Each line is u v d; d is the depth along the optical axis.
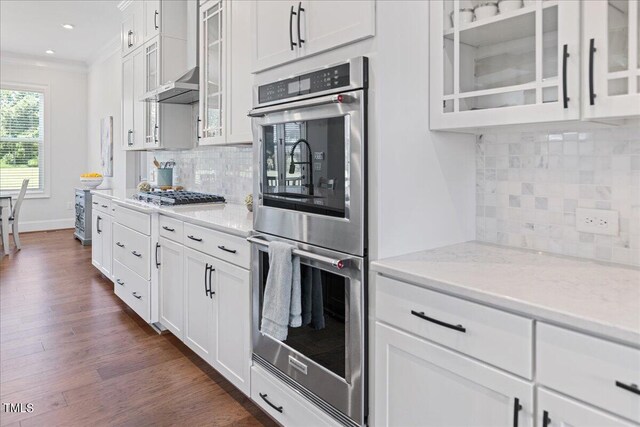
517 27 1.41
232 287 2.09
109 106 6.51
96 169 7.25
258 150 1.92
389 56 1.42
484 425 1.10
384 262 1.39
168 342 2.88
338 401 1.53
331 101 1.45
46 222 7.31
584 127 1.46
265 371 1.91
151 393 2.22
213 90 2.95
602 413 0.88
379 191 1.40
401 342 1.31
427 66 1.56
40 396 2.18
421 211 1.56
